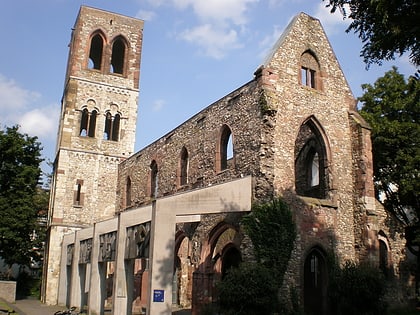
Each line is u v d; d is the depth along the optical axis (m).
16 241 39.03
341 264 23.58
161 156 34.31
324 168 25.09
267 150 22.67
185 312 28.06
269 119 23.00
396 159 30.98
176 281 32.25
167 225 20.55
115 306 23.31
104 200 42.16
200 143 28.73
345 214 24.59
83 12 45.78
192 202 21.17
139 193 37.53
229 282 19.02
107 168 43.00
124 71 46.38
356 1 14.00
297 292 21.67
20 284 45.50
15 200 39.53
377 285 21.20
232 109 25.64
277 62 24.22
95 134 43.41
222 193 21.70
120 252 23.91
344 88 26.69
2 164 40.62
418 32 13.06
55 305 36.34
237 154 24.42
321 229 23.45
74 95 43.44
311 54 26.08
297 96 24.53
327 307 22.86
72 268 32.69
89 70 44.72
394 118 33.06
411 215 36.44
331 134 25.38
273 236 21.39
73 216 40.66
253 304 18.56
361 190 24.89
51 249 39.09
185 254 31.47
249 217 21.89
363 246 24.03
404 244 28.97
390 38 13.68
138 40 47.66
